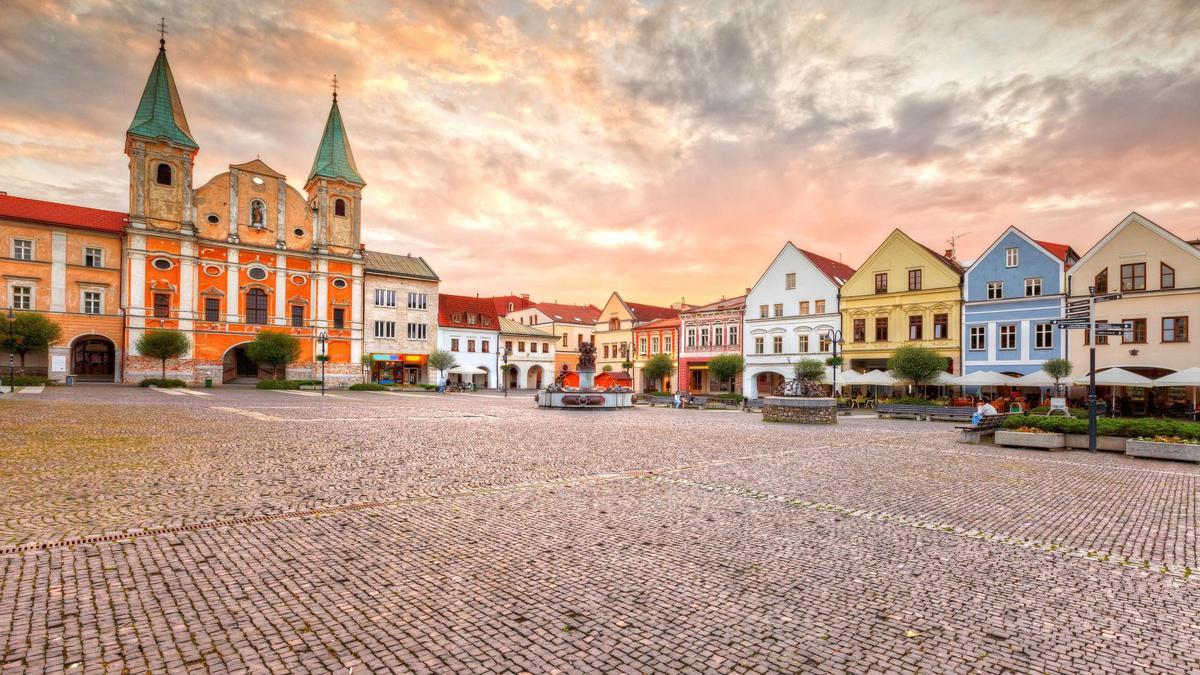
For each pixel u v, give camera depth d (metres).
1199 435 15.09
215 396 37.06
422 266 71.56
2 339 40.09
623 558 6.32
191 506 8.22
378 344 64.94
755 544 6.90
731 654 4.30
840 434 20.97
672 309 87.44
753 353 54.91
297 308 60.06
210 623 4.62
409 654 4.21
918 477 11.77
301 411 26.17
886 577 5.90
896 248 46.03
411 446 15.07
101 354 54.50
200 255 54.59
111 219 53.97
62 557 6.04
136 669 3.91
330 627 4.60
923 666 4.17
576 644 4.40
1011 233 40.47
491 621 4.76
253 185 58.25
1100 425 16.66
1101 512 8.94
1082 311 16.72
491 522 7.71
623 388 36.09
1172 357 33.50
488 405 35.69
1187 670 4.17
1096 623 4.93
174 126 53.91
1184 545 7.23
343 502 8.69
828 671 4.09
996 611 5.14
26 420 18.88
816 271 50.75
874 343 46.91
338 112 65.38
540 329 85.75
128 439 15.01
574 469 11.97
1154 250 34.41
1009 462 14.19
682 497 9.43
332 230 62.94
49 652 4.10
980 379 34.34
